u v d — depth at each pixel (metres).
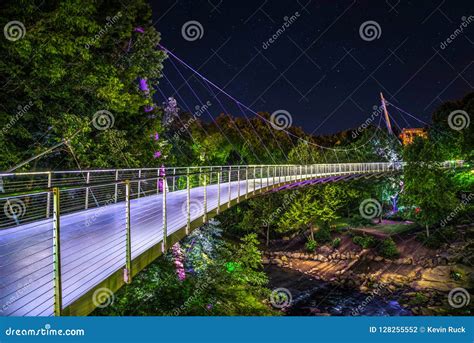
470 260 28.97
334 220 46.53
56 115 14.80
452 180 43.41
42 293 4.57
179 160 34.56
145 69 19.69
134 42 19.70
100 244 7.13
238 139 53.56
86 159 14.96
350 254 35.16
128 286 11.22
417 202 37.31
